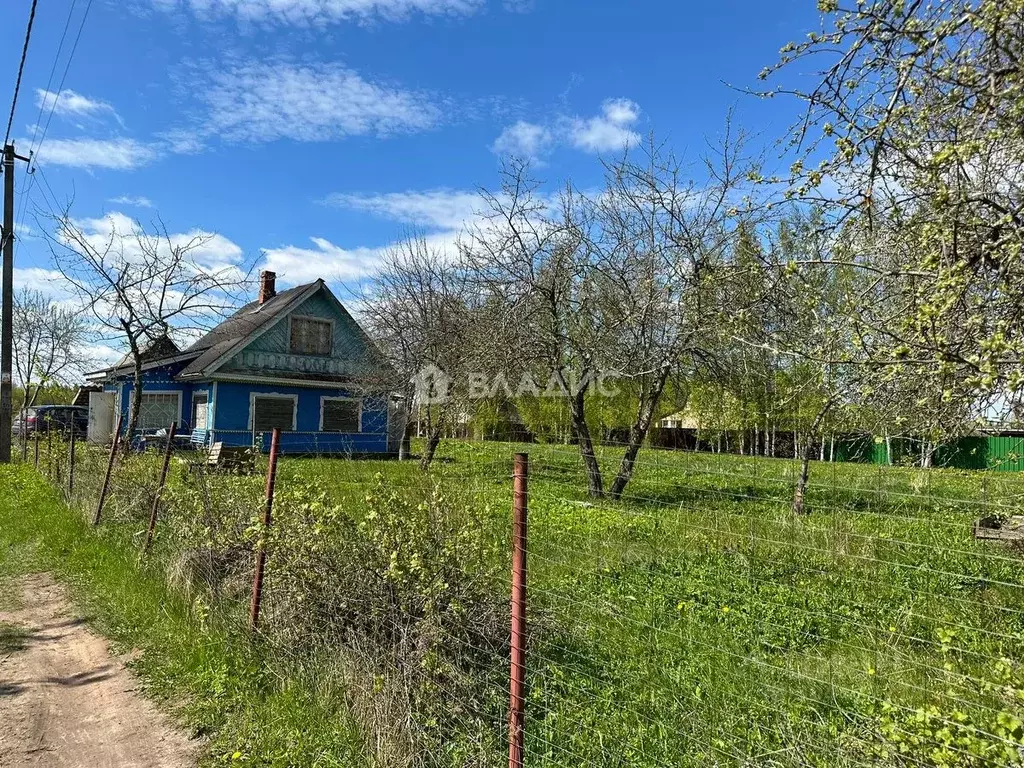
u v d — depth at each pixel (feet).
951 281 8.22
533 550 22.70
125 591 19.33
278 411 74.54
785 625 16.19
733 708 11.62
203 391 73.87
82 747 11.64
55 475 40.11
